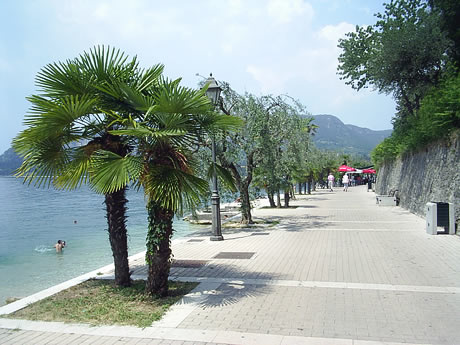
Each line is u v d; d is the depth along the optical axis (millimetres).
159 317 5605
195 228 17547
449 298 6109
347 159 69938
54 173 6742
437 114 12703
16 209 31641
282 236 12703
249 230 14492
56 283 9281
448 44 18297
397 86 20141
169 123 6152
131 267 8984
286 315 5555
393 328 5016
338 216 18109
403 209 20453
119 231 7199
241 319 5449
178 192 6023
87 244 14758
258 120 14828
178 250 10820
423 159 17062
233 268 8461
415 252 9469
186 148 7133
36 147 6453
